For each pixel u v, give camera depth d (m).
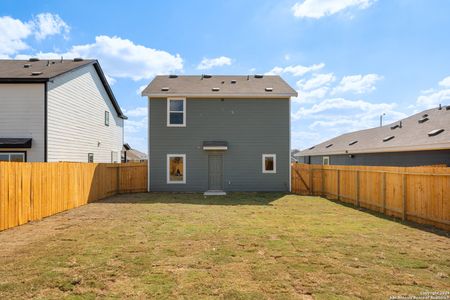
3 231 7.85
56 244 6.54
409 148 14.50
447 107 17.19
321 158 28.08
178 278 4.64
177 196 15.77
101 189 14.87
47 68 15.85
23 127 13.58
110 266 5.15
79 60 18.45
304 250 6.12
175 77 20.28
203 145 17.53
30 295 4.05
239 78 20.44
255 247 6.33
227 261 5.42
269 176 17.88
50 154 13.92
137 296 4.04
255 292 4.14
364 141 21.16
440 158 13.48
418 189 9.05
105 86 20.73
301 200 14.47
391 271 4.94
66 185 11.45
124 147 27.62
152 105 17.67
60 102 14.80
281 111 18.00
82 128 17.31
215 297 4.00
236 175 17.81
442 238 7.16
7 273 4.82
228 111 17.86
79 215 10.27
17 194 8.59
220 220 9.35
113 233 7.57
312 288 4.27
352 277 4.68
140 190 17.83
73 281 4.49
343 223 8.96
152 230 7.91
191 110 17.75
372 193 11.68
